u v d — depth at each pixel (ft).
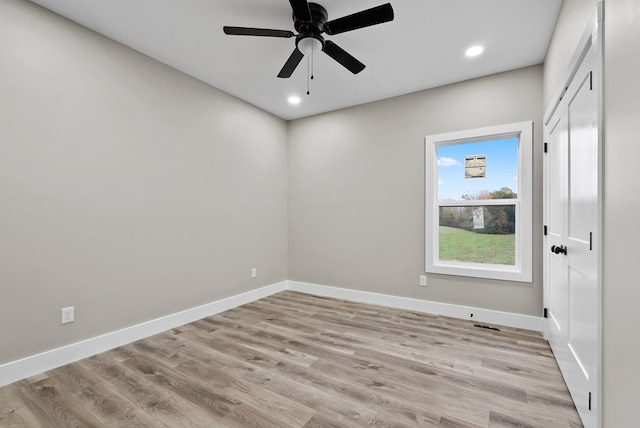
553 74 7.32
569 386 5.72
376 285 11.72
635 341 3.10
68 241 6.99
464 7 6.52
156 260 8.84
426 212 10.64
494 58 8.57
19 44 6.23
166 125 9.08
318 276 13.20
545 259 8.23
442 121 10.37
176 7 6.59
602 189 3.93
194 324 9.53
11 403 5.46
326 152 12.97
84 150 7.26
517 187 9.53
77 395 5.70
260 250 12.65
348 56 7.18
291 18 7.00
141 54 8.44
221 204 10.88
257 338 8.42
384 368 6.73
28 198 6.38
